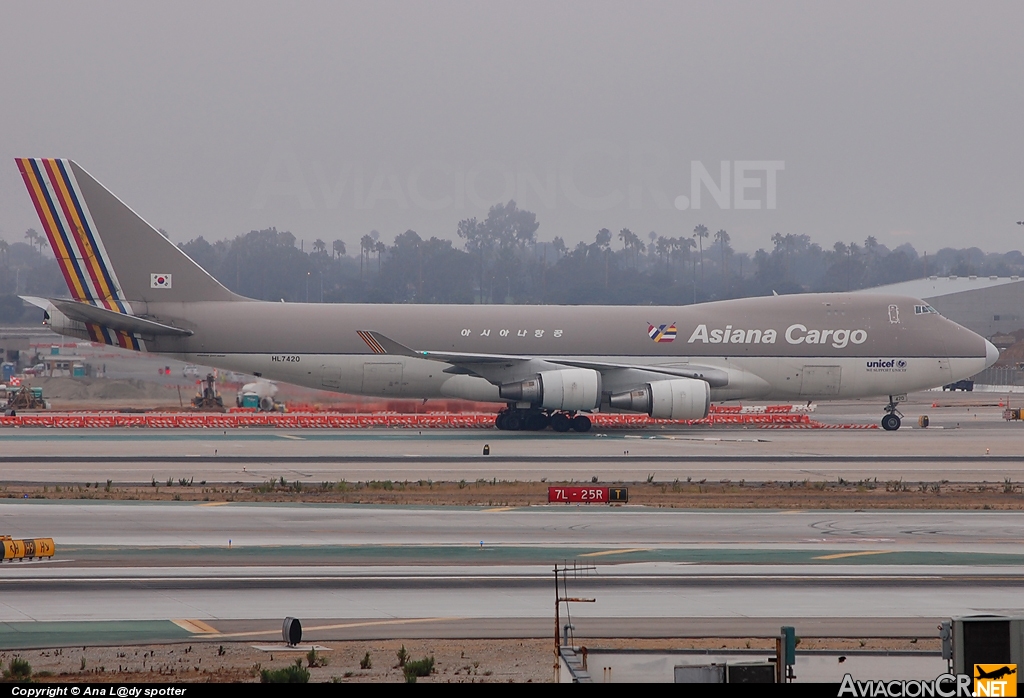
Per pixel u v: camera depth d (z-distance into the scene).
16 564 112.19
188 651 83.12
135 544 123.06
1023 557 121.06
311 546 123.31
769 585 106.44
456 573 110.44
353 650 84.00
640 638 87.06
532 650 84.12
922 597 102.12
